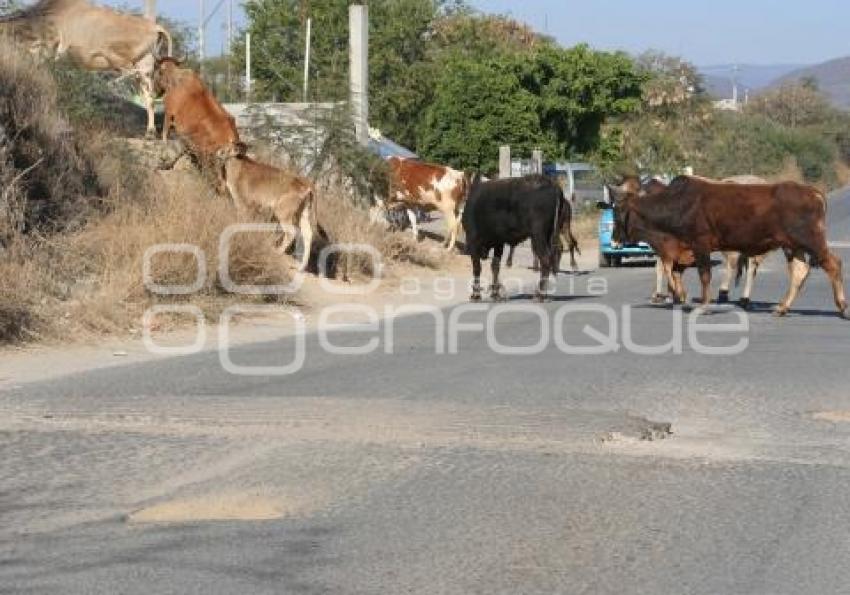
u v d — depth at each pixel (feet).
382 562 22.85
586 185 162.50
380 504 26.73
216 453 31.17
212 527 25.04
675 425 34.88
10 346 48.80
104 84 78.02
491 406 37.42
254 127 86.12
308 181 71.05
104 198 66.95
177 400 38.27
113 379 42.73
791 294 64.39
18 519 25.61
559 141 173.37
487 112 160.86
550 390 40.52
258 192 69.36
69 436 33.04
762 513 26.21
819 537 24.58
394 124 173.78
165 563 22.79
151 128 77.05
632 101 173.68
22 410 36.60
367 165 88.53
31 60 69.77
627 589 21.49
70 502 26.86
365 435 33.14
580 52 169.89
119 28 75.82
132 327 54.49
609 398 39.06
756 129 347.77
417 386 41.22
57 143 66.90
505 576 22.11
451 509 26.37
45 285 55.42
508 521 25.52
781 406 37.88
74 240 60.75
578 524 25.34
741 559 23.18
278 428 34.01
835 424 35.24
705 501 27.12
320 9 174.19
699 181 65.62
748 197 63.67
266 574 22.18
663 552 23.56
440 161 161.68
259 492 27.66
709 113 254.68
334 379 42.75
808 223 62.69
